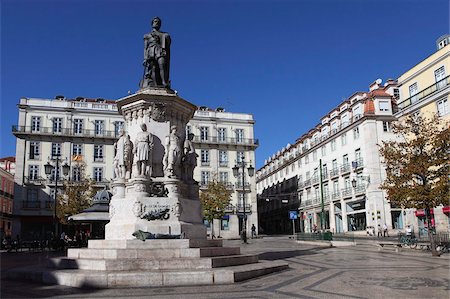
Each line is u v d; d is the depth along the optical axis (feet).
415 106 89.40
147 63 35.68
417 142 49.01
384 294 19.94
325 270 30.09
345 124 128.88
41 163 134.31
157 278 23.31
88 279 23.04
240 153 152.46
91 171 137.80
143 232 28.32
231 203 145.59
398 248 53.42
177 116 34.53
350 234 117.50
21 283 24.97
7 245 73.15
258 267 27.50
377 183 111.55
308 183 155.43
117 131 142.31
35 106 136.46
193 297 19.66
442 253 47.16
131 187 31.63
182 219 31.24
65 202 103.30
